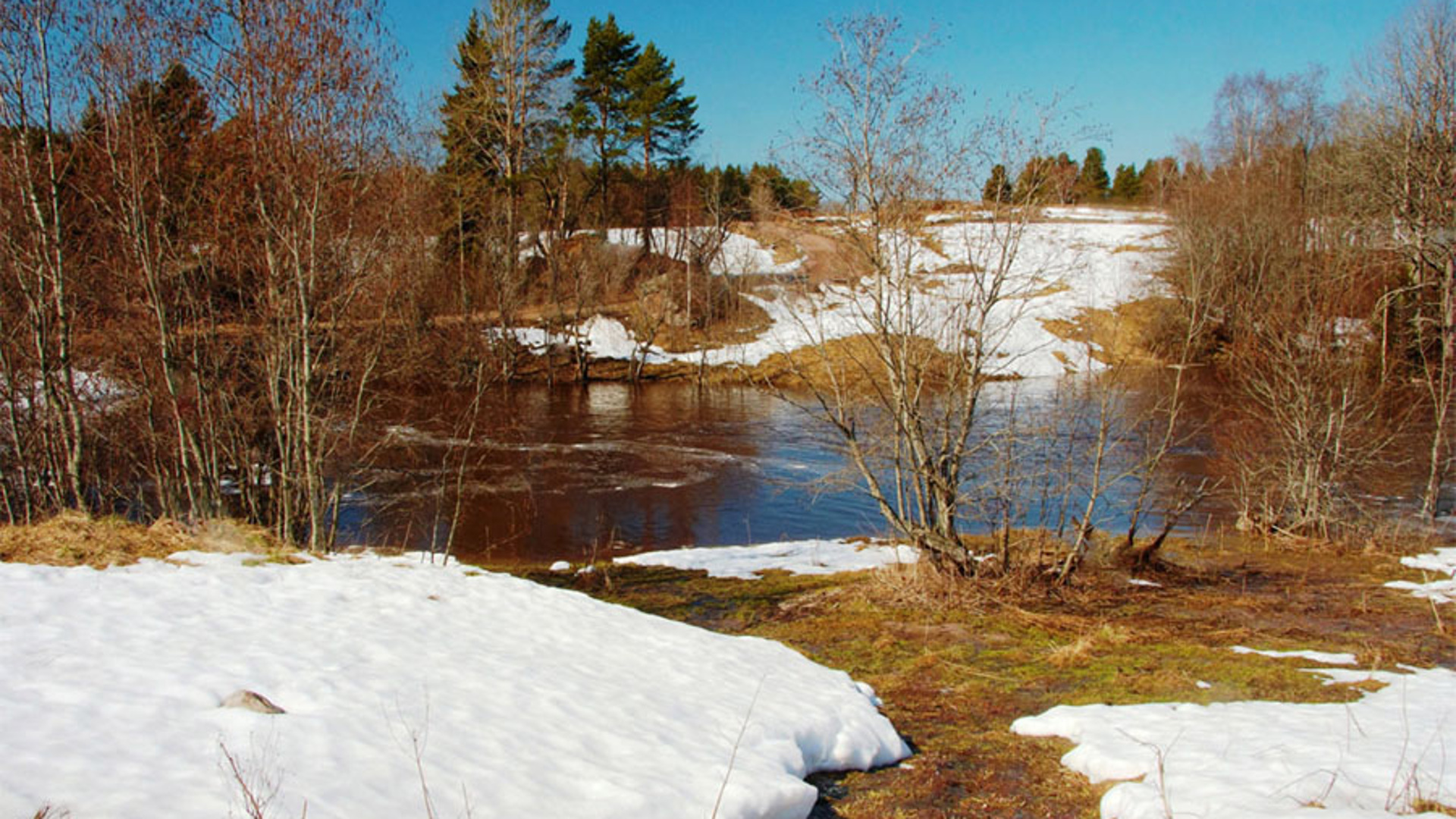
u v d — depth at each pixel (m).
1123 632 10.78
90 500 17.45
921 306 13.39
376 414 21.41
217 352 16.34
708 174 51.62
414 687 6.39
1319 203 30.88
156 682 5.75
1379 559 15.64
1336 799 5.12
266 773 4.65
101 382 17.22
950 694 8.84
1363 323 19.03
